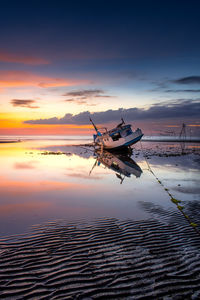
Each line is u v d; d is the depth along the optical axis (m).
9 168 17.86
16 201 9.11
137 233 5.96
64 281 3.93
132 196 9.77
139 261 4.58
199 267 4.36
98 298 3.54
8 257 4.70
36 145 52.78
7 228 6.32
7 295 3.56
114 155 29.56
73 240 5.55
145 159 23.75
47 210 7.98
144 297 3.58
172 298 3.56
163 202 8.84
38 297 3.54
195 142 61.81
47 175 14.91
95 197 9.67
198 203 8.63
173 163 20.27
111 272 4.21
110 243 5.39
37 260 4.60
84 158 25.89
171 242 5.43
